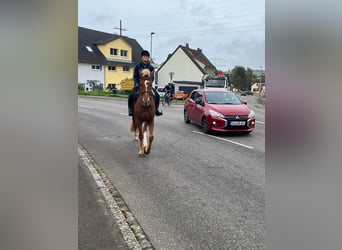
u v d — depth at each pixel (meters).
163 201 4.82
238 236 3.71
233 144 9.62
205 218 4.21
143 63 8.30
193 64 57.09
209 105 11.76
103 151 8.34
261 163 7.31
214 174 6.36
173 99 37.91
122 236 3.56
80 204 4.46
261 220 4.16
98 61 50.25
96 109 20.73
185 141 10.05
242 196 5.09
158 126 13.32
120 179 5.90
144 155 7.97
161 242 3.54
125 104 26.22
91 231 3.65
